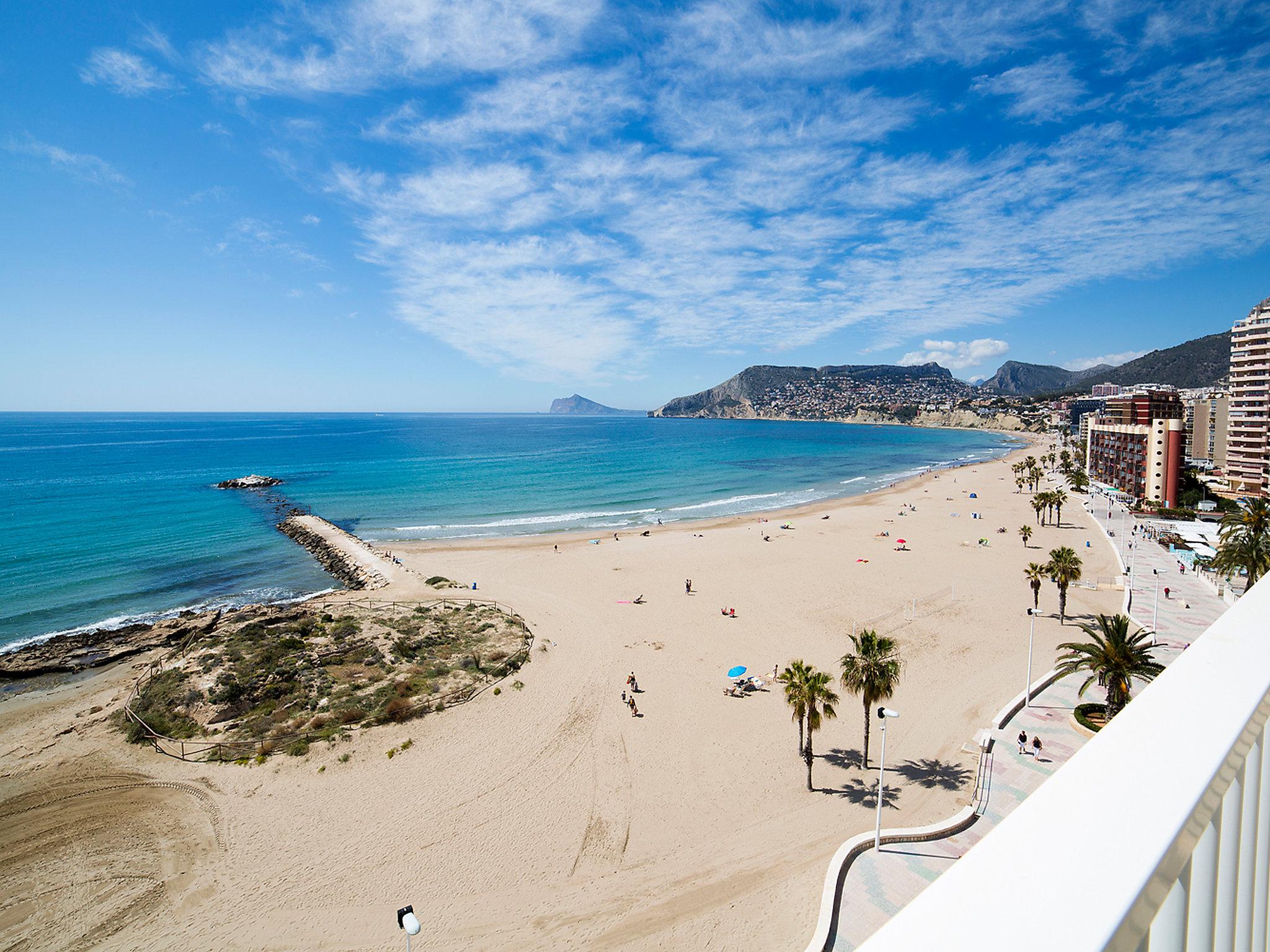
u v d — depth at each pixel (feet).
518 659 134.62
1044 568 154.20
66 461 508.12
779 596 177.99
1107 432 374.84
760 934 69.10
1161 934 5.42
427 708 113.60
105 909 74.08
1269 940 7.95
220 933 71.10
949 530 264.11
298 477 421.18
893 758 98.63
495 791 92.58
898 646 139.95
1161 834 4.51
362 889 76.33
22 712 118.01
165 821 87.35
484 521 290.76
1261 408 270.67
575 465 512.22
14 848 83.05
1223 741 6.01
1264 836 7.53
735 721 110.52
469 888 76.43
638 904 73.61
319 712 112.78
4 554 226.58
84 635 153.17
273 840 83.76
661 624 157.48
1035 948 3.08
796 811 87.40
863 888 72.84
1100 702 111.96
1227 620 9.55
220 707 114.93
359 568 208.33
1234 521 157.79
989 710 111.34
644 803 89.97
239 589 194.49
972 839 80.38
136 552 232.53
